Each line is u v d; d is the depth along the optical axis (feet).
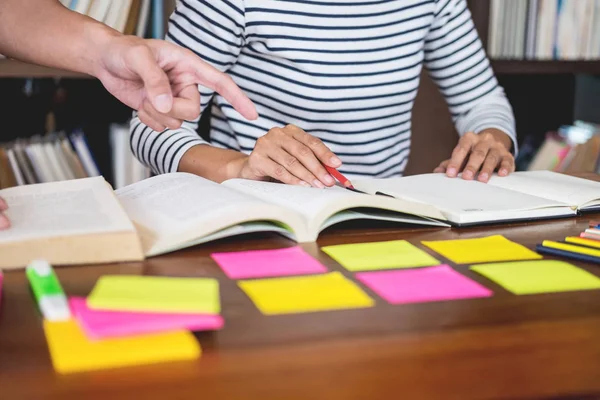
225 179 3.89
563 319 2.19
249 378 1.77
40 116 6.32
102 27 3.17
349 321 2.13
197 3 4.49
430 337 2.03
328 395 1.70
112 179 6.25
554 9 6.66
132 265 2.61
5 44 3.34
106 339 1.90
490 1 6.51
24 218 2.80
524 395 1.74
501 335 2.06
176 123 3.21
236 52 4.64
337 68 4.69
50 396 1.66
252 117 3.13
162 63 3.05
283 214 2.94
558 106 7.47
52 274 2.25
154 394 1.68
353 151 5.00
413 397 1.71
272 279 2.48
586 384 1.80
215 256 2.74
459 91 5.40
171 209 3.04
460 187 3.83
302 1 4.52
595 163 6.94
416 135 7.04
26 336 1.97
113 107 6.50
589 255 2.79
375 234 3.14
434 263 2.72
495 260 2.78
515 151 5.14
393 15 4.74
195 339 1.96
